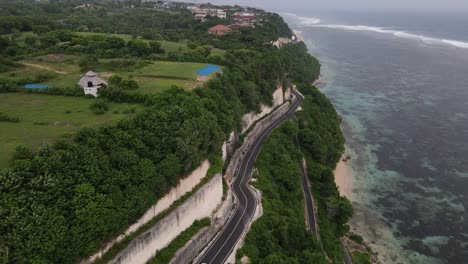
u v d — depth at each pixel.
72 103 58.66
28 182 32.88
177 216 48.00
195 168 53.44
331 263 56.94
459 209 75.94
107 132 44.53
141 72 79.88
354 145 105.12
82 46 91.31
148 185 43.50
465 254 63.91
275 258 48.78
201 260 48.59
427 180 86.88
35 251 30.84
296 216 63.69
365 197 80.50
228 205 59.81
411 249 65.12
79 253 34.50
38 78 68.06
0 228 29.78
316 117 103.69
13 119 48.91
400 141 107.06
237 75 88.56
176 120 52.91
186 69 83.94
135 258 41.28
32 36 99.94
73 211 34.53
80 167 37.03
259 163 74.31
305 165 83.69
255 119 92.69
